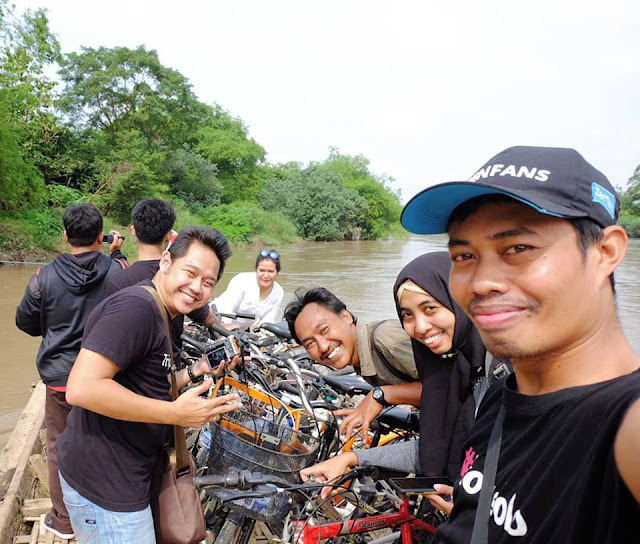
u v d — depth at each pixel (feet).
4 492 9.91
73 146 87.66
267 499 7.18
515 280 3.07
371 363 8.12
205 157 142.31
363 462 7.38
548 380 3.17
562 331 3.02
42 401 14.06
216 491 7.15
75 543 9.03
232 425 7.57
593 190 3.04
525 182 3.05
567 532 2.63
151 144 107.76
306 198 130.21
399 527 8.14
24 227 55.57
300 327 8.27
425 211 3.57
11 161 57.52
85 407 5.92
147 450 6.48
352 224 140.77
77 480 6.33
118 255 13.53
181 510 6.70
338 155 191.93
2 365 21.09
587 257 3.02
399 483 6.75
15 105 70.90
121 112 108.17
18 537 9.09
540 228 3.03
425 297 6.64
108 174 81.82
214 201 114.52
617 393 2.71
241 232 100.99
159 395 6.64
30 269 47.55
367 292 42.57
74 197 73.26
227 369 8.43
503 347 3.11
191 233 6.88
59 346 9.17
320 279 50.39
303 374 9.68
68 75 104.78
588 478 2.54
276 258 16.20
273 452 7.22
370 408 7.88
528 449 3.12
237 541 7.57
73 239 9.44
